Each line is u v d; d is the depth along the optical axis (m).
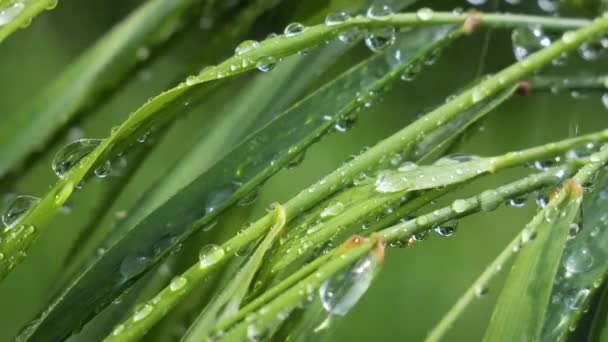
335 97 0.30
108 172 0.29
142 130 0.28
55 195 0.27
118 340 0.27
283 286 0.27
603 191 0.29
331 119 0.30
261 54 0.29
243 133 0.32
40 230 0.28
